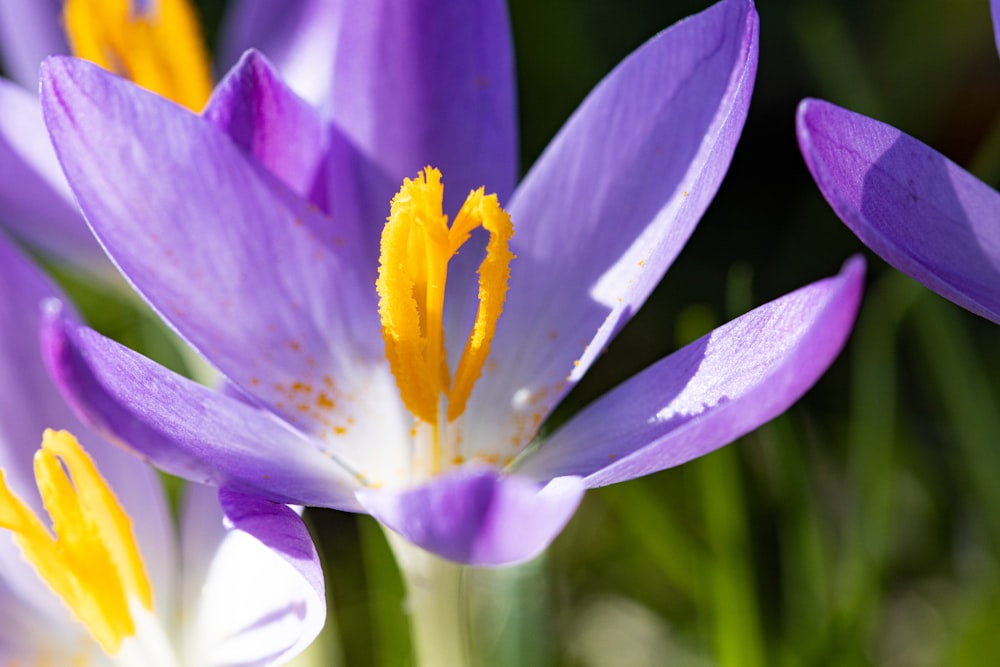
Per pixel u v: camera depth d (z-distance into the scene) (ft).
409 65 0.67
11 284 0.68
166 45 0.74
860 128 0.61
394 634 0.76
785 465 0.75
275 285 0.65
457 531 0.58
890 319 0.79
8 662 0.67
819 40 0.82
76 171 0.63
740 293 0.72
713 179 0.61
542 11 0.99
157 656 0.67
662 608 0.83
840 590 0.76
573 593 0.84
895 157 0.62
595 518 0.86
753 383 0.61
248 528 0.59
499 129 0.67
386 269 0.63
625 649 0.83
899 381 0.88
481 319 0.64
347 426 0.65
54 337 0.59
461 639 0.65
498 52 0.67
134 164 0.64
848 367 0.89
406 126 0.67
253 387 0.65
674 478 0.84
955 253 0.62
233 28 0.83
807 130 0.59
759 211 0.97
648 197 0.65
